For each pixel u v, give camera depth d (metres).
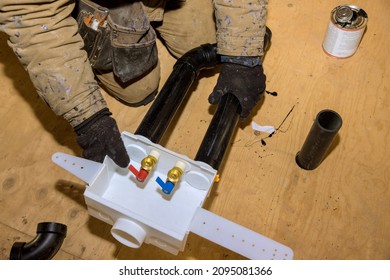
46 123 1.36
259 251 0.86
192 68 1.25
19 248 1.00
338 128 1.11
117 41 1.13
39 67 0.94
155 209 0.98
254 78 1.21
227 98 1.15
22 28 0.90
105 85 1.37
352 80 1.47
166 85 1.18
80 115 0.98
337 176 1.30
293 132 1.37
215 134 1.07
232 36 1.14
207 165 0.92
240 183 1.28
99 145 1.00
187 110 1.40
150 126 1.08
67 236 1.18
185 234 0.87
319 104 1.42
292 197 1.26
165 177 1.01
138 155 1.01
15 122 1.36
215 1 1.12
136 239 0.88
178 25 1.38
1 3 0.86
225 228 0.88
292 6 1.62
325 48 1.52
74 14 1.15
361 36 1.46
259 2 1.10
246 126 1.37
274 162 1.31
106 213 0.92
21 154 1.30
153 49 1.22
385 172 1.31
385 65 1.50
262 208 1.24
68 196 1.24
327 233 1.21
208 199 1.24
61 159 0.92
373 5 1.63
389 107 1.42
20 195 1.24
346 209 1.25
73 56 0.96
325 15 1.61
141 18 1.14
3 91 1.42
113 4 1.14
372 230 1.22
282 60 1.51
